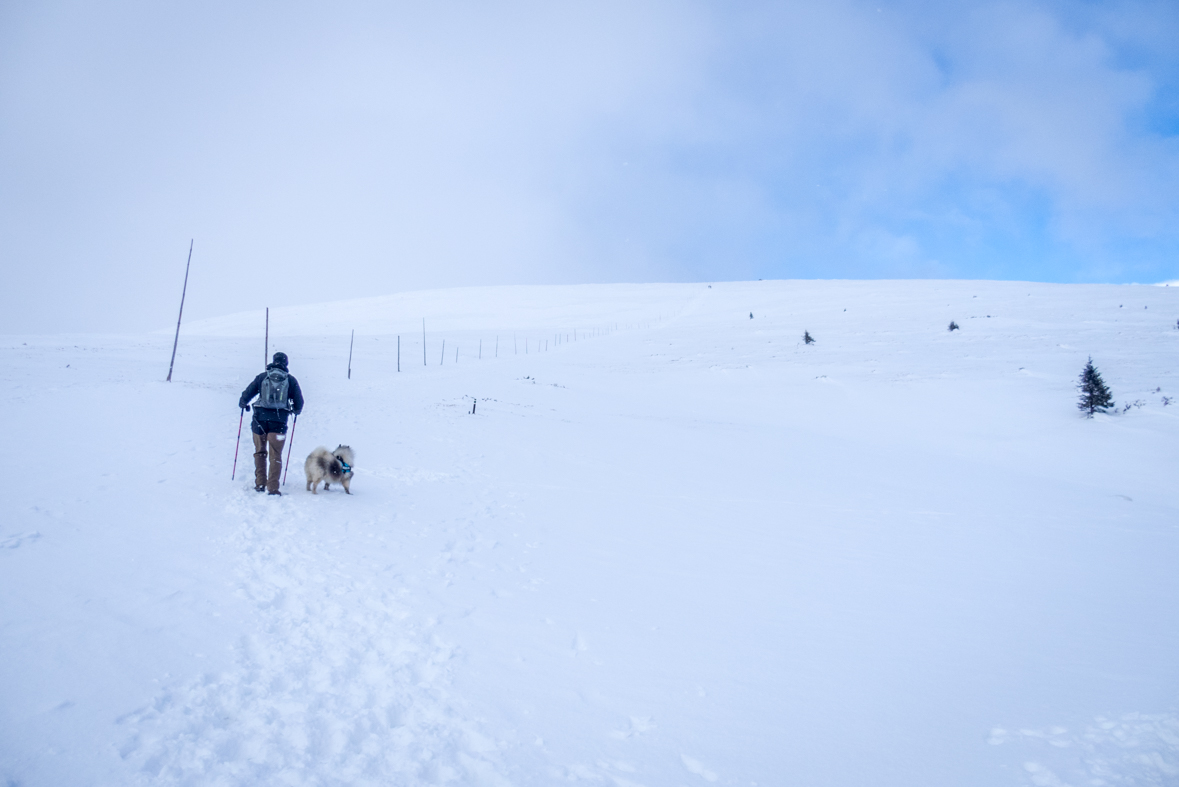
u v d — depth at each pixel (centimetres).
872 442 2167
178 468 815
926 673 414
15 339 3966
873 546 779
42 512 567
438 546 650
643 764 299
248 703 322
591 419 2098
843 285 9688
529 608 499
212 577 478
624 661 413
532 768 292
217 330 7794
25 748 261
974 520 977
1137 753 314
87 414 1092
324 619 436
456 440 1399
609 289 11331
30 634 350
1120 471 1738
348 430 1364
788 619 508
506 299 10119
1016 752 319
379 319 8225
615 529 797
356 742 301
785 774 296
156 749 274
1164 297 5338
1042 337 3953
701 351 4516
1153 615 552
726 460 1508
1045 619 532
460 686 364
